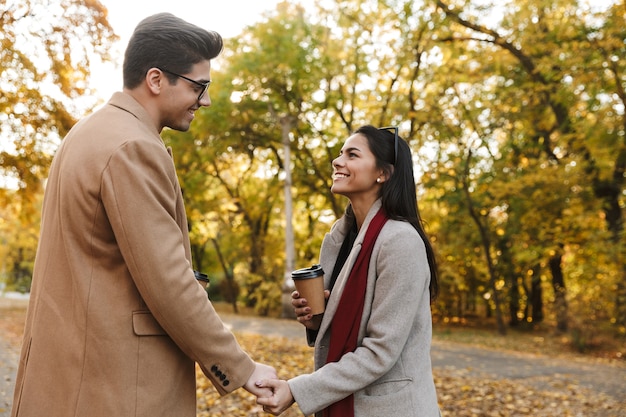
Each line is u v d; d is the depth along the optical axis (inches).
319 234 936.9
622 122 507.2
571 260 670.5
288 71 727.1
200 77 79.7
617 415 253.0
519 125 706.8
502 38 580.7
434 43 613.3
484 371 373.7
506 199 682.2
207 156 832.9
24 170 393.1
